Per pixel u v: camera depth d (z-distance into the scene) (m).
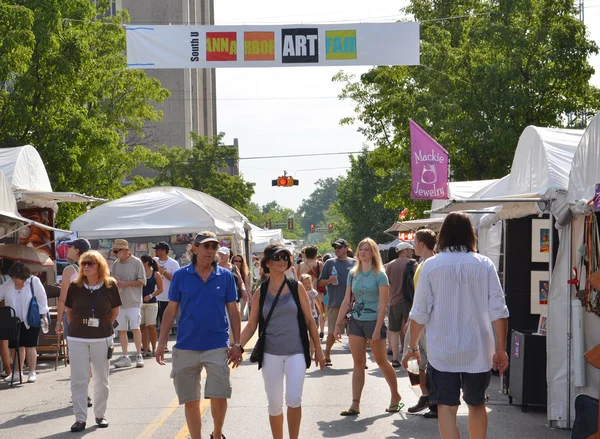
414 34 35.41
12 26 47.44
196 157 122.06
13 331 23.48
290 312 13.61
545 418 17.59
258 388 21.66
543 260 21.95
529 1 55.88
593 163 15.53
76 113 52.66
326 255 38.50
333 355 30.14
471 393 11.39
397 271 25.75
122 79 70.31
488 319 11.48
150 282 30.14
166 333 14.04
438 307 11.45
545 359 18.20
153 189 47.50
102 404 17.00
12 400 21.02
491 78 54.53
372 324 17.62
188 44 35.09
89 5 57.41
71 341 16.92
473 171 57.25
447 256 11.57
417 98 59.53
